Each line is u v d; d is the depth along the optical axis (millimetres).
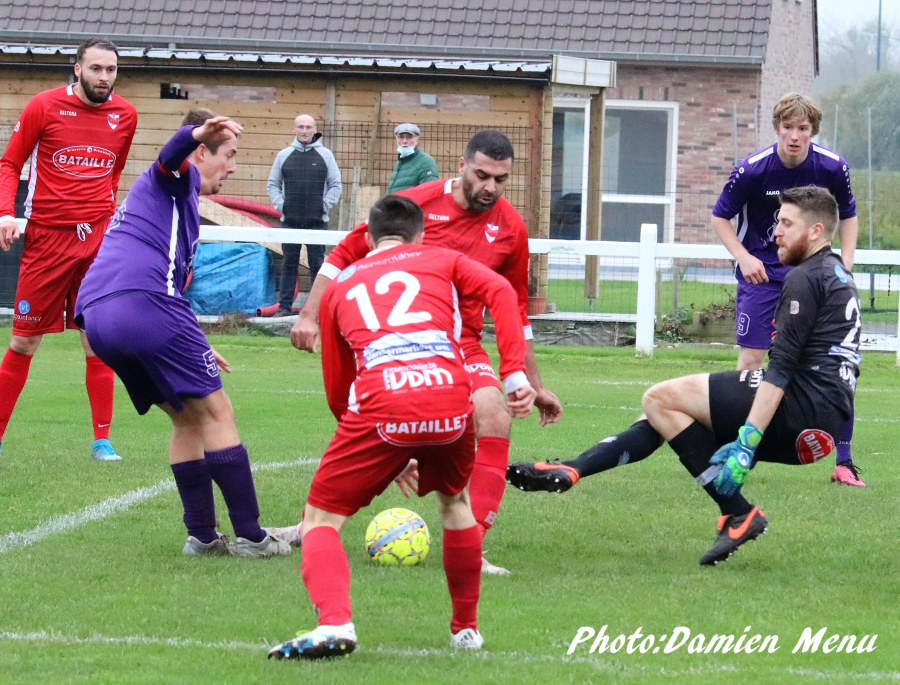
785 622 11320
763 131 72125
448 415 9883
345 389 10898
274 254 41406
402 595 12117
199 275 40531
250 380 30938
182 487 13758
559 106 62562
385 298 10227
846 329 13312
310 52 66875
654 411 13766
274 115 45000
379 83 44469
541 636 10773
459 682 9328
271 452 20812
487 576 13086
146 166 44844
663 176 69750
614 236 69438
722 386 13516
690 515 16531
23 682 9219
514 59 67312
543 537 15109
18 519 15297
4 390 19484
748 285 19547
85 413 25156
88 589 12148
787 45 75438
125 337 13219
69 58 44062
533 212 43844
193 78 44625
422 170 36844
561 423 24828
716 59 67438
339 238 38406
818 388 13227
